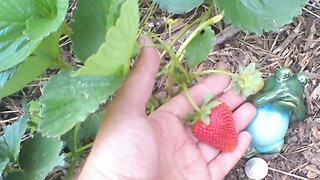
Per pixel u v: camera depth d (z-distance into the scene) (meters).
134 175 0.28
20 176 0.29
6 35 0.27
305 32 0.37
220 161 0.31
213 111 0.30
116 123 0.27
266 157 0.34
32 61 0.29
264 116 0.32
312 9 0.37
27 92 0.37
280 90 0.32
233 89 0.31
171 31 0.38
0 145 0.30
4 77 0.27
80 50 0.28
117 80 0.26
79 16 0.28
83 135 0.33
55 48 0.30
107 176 0.28
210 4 0.37
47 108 0.25
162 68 0.36
